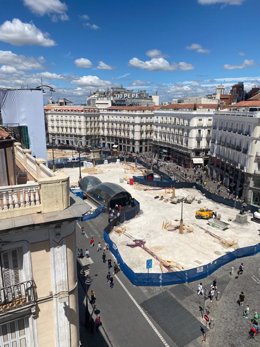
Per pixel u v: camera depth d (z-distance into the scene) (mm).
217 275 28562
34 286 9734
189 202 51312
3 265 9242
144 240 36594
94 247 33719
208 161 75438
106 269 29219
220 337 20781
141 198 54125
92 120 118562
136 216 45000
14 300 9477
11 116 29453
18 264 9531
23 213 9047
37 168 12625
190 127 79562
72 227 10164
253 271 29375
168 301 24562
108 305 23859
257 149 50188
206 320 22281
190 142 80250
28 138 30078
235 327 21781
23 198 9055
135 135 105250
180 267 30109
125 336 20656
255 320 21297
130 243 35531
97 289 25922
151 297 25062
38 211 9258
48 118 126625
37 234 9383
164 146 94688
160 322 22125
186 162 83125
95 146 116188
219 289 26359
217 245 35500
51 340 10680
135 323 21953
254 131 49906
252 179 51094
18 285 9516
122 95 160625
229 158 60438
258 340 20578
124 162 87062
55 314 10391
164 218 44312
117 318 22406
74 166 80000
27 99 29625
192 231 39500
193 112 78000
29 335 10203
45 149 31203
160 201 52469
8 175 11031
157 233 38812
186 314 23047
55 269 9977
